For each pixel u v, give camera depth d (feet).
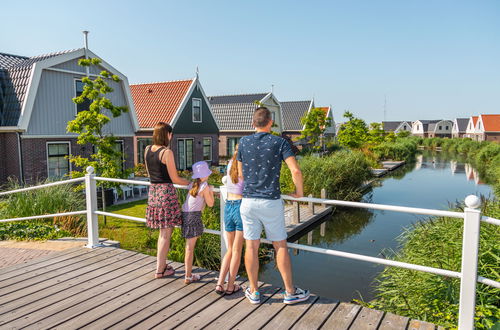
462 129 273.54
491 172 81.10
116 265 14.48
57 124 47.03
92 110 35.06
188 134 75.36
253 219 10.21
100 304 11.03
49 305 11.00
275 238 10.28
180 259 22.89
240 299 11.32
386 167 94.73
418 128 319.06
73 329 9.61
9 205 25.55
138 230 29.37
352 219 41.86
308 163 49.67
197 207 12.26
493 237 17.16
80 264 14.62
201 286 12.36
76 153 49.55
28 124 43.29
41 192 26.48
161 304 11.02
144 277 13.17
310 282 23.39
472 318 9.13
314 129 95.86
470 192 59.88
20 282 12.78
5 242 19.65
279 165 9.96
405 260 20.99
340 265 26.66
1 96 44.32
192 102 75.87
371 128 127.13
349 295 21.29
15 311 10.61
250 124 97.81
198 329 9.58
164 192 12.16
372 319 10.03
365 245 31.86
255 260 10.59
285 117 126.31
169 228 12.75
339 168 50.62
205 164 12.23
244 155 10.21
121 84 55.62
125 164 57.11
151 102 75.82
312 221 37.24
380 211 45.98
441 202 51.57
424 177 80.43
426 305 14.76
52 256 15.69
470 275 9.05
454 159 134.51
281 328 9.59
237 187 10.92
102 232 28.09
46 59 44.32
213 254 23.99
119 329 9.61
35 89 43.14
